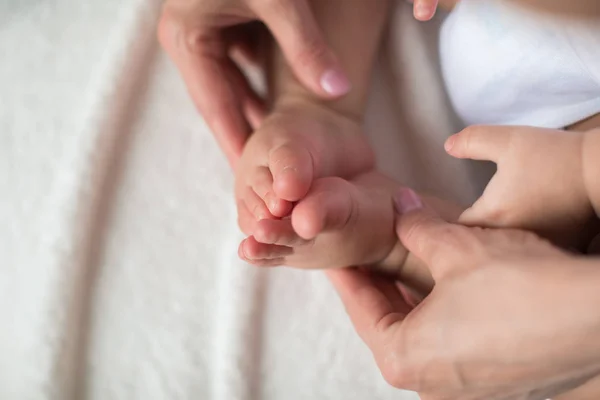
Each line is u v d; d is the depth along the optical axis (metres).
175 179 0.57
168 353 0.54
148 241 0.56
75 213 0.55
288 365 0.54
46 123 0.58
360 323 0.49
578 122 0.50
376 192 0.50
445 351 0.44
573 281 0.41
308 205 0.44
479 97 0.51
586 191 0.45
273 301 0.55
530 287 0.42
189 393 0.53
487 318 0.43
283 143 0.48
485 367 0.43
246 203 0.49
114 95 0.58
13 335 0.54
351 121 0.53
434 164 0.56
